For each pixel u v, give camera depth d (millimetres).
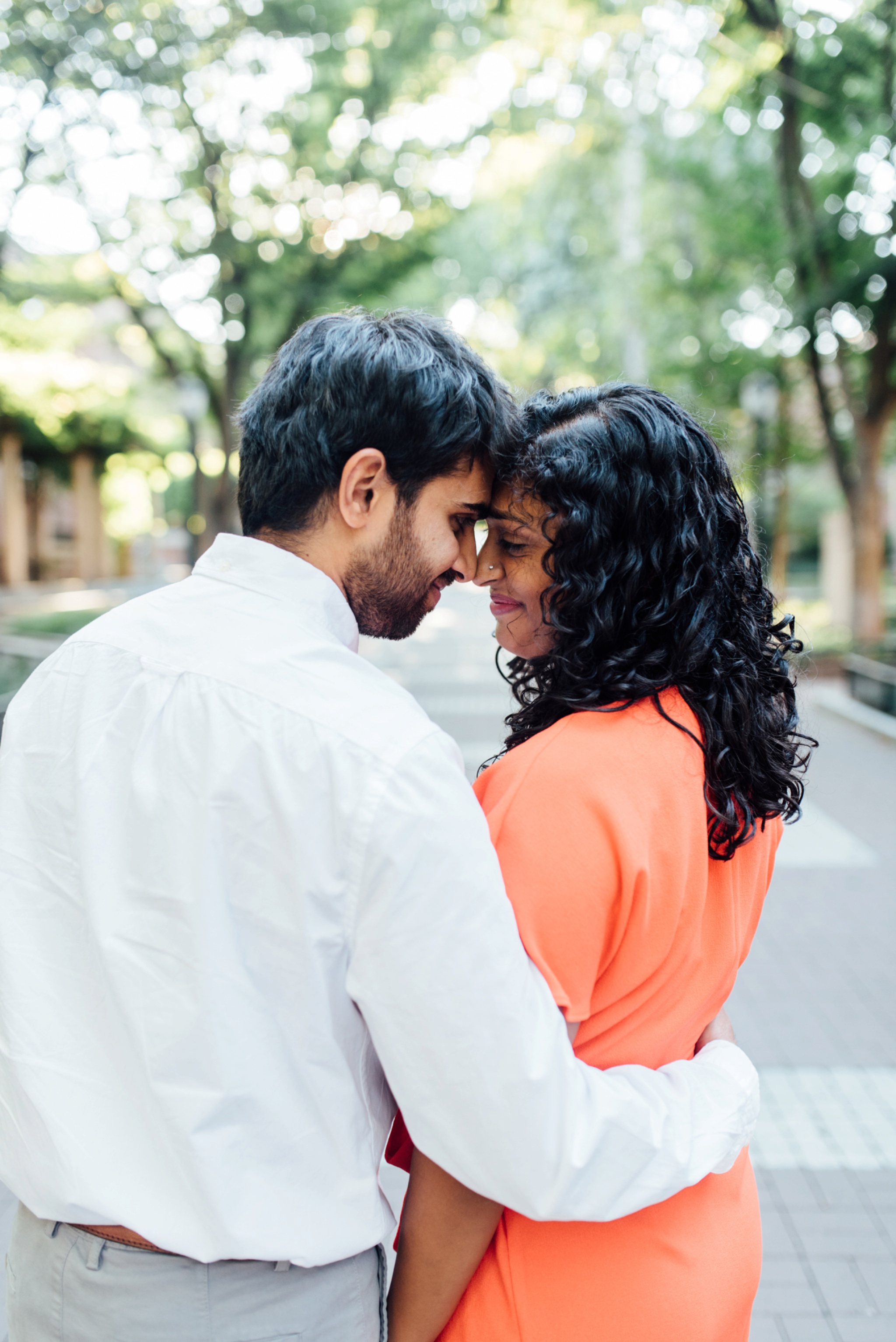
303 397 932
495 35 11273
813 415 14992
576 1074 826
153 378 15812
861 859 5559
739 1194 1046
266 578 930
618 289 16891
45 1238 907
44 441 26469
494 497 1040
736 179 12562
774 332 13375
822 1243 2412
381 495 946
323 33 10555
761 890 1118
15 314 14320
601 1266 932
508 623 1119
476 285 19750
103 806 871
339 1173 863
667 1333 928
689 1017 996
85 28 7984
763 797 1029
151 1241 833
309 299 12336
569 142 15336
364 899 798
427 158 12180
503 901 816
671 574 982
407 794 795
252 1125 825
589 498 980
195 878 818
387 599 995
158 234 12148
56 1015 878
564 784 896
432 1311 928
